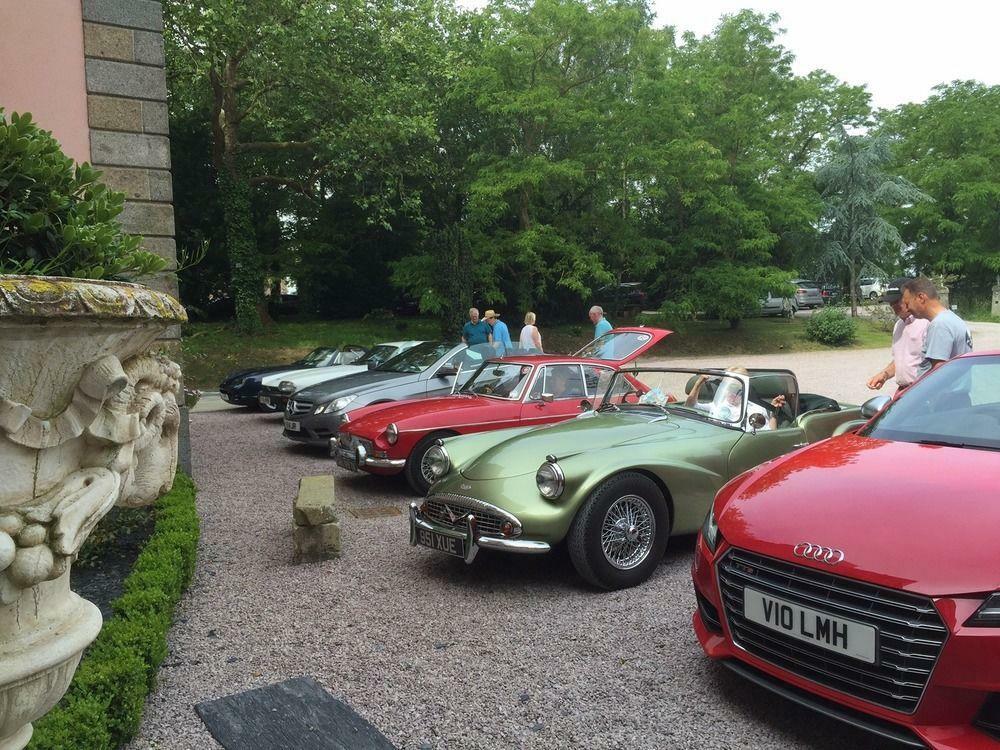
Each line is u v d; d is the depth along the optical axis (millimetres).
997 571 2316
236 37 18562
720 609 3045
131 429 1784
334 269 28000
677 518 4758
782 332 28094
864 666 2508
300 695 3262
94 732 2562
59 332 1489
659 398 5863
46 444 1598
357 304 30219
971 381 3730
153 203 7359
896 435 3543
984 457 3047
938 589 2344
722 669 3451
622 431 5082
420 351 10492
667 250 25891
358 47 19344
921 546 2496
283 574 4996
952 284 39750
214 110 22391
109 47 7062
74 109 6934
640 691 3254
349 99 20016
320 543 5273
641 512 4625
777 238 25625
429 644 3816
